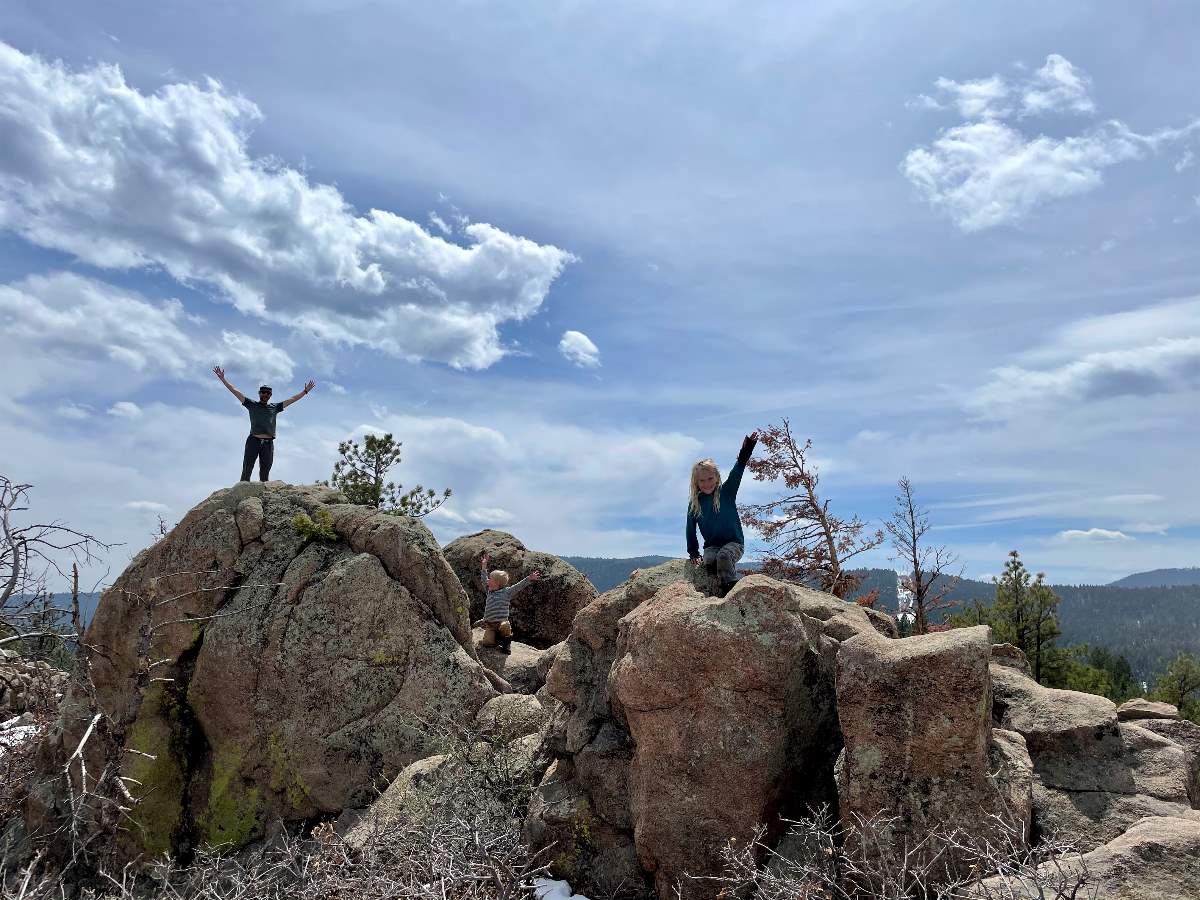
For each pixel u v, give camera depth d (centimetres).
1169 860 415
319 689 1100
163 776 1063
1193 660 3181
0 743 1184
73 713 1103
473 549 1758
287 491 1291
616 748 738
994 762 557
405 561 1194
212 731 1102
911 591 2295
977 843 493
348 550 1216
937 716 529
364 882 604
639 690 653
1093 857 428
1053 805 544
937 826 509
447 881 598
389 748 1069
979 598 2653
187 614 1155
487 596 1434
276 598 1153
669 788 627
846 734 562
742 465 823
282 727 1086
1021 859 461
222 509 1237
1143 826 461
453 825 696
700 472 834
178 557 1196
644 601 796
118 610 1162
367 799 1041
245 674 1105
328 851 703
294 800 1055
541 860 715
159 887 958
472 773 825
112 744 830
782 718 620
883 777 536
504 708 1026
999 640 2505
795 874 532
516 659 1353
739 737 615
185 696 1119
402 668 1126
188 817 1059
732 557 796
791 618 634
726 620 636
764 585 648
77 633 750
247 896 644
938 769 525
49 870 967
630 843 695
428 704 1101
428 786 831
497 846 700
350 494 2538
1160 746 590
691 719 630
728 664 622
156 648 1138
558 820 719
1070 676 2484
